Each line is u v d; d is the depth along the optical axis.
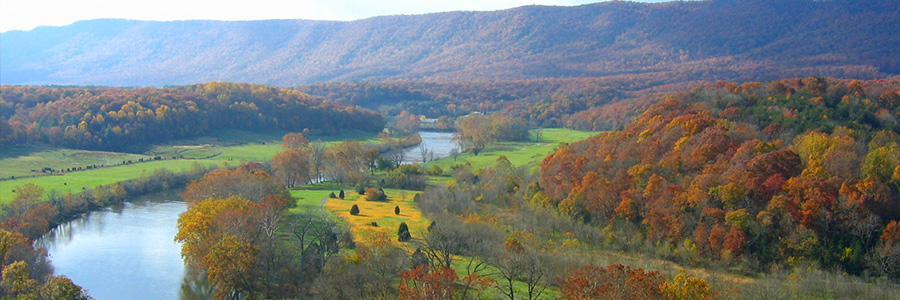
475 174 151.00
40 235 105.94
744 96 133.12
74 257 95.00
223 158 185.88
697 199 88.50
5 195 120.75
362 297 69.19
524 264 72.19
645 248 88.00
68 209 121.38
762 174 89.56
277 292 74.06
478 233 88.75
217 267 71.25
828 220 80.25
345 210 117.25
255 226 82.75
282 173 155.12
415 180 150.38
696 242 85.12
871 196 80.75
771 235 81.75
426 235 88.25
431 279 61.44
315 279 72.62
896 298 66.62
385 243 79.44
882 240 76.94
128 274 87.75
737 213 83.44
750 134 105.69
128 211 127.50
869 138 104.25
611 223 95.69
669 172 99.81
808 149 94.81
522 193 122.94
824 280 71.81
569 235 94.25
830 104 122.38
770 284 70.00
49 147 178.88
